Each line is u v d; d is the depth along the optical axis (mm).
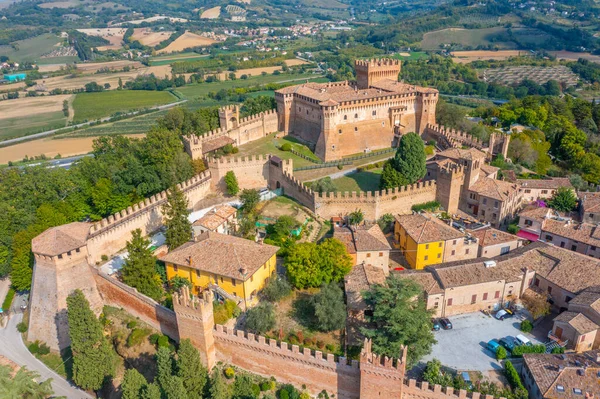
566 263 88875
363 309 79188
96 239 94812
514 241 99562
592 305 77875
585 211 110562
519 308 87438
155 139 121750
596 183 142250
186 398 64500
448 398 65688
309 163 136125
